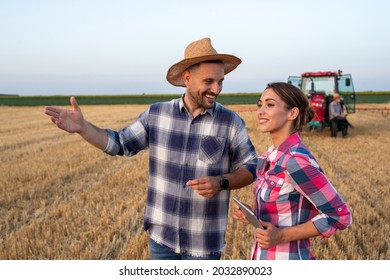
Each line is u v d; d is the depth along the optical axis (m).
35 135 16.97
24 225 5.43
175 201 2.59
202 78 2.38
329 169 8.91
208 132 2.55
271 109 2.06
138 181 7.95
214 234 2.59
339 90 15.20
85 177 8.47
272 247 2.06
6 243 4.73
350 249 4.44
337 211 1.92
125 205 6.29
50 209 6.20
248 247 4.55
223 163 2.59
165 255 2.65
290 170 1.96
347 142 13.72
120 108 43.94
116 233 5.12
